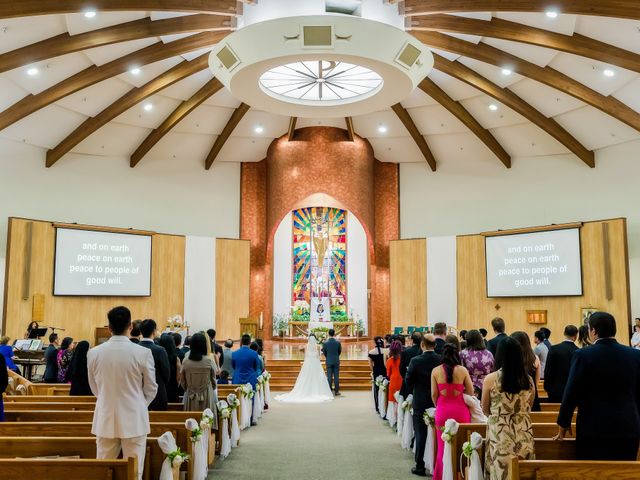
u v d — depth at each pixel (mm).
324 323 21266
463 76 15406
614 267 15523
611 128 16359
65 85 14023
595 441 3822
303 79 12875
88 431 4992
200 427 5547
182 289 19062
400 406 7980
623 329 15195
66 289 16406
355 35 10516
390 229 21359
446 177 20625
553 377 6176
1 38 11562
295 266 22719
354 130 20406
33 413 5629
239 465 6750
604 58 12328
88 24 11992
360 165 20859
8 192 16328
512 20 12570
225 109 18078
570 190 18078
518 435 4125
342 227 23062
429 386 6305
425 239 19797
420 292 19609
